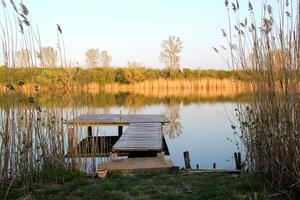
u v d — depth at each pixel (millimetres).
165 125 16766
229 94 35406
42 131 6461
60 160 6617
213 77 41250
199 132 14789
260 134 5836
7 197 5355
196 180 6129
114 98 31469
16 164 5914
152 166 7023
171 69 44125
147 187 5750
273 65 5547
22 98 6094
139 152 9352
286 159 5285
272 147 5512
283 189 5211
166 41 44844
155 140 9945
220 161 9883
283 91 5387
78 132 7461
